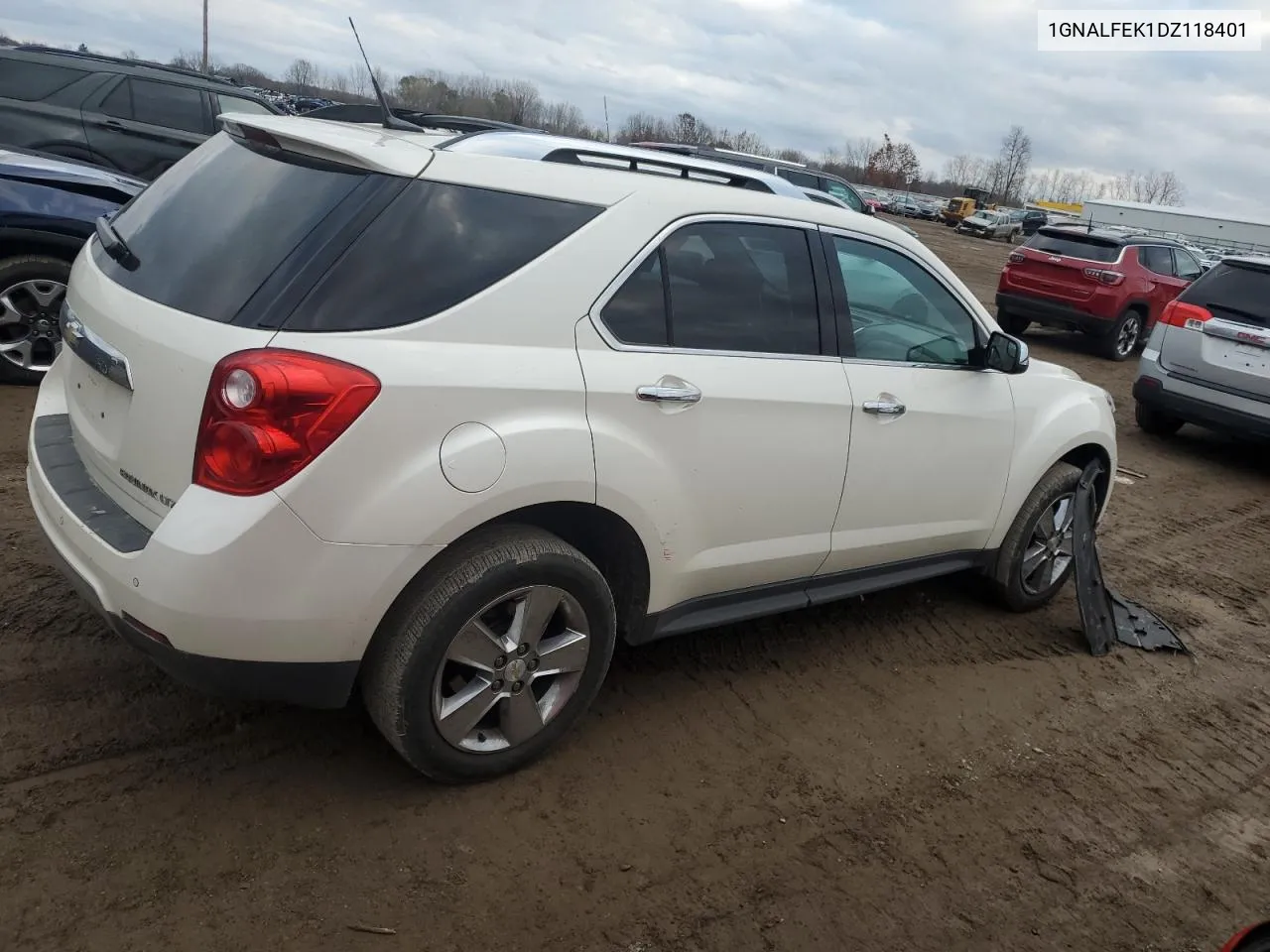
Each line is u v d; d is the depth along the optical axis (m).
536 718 2.89
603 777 3.03
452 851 2.63
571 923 2.45
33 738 2.81
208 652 2.35
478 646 2.68
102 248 3.01
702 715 3.46
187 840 2.52
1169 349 8.34
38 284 5.57
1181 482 7.60
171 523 2.32
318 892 2.42
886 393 3.56
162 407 2.43
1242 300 7.98
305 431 2.28
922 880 2.79
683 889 2.62
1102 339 13.16
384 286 2.45
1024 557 4.51
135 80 8.77
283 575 2.32
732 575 3.30
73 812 2.55
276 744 2.95
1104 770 3.49
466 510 2.50
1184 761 3.62
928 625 4.46
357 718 3.14
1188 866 3.03
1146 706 3.99
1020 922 2.69
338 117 3.54
